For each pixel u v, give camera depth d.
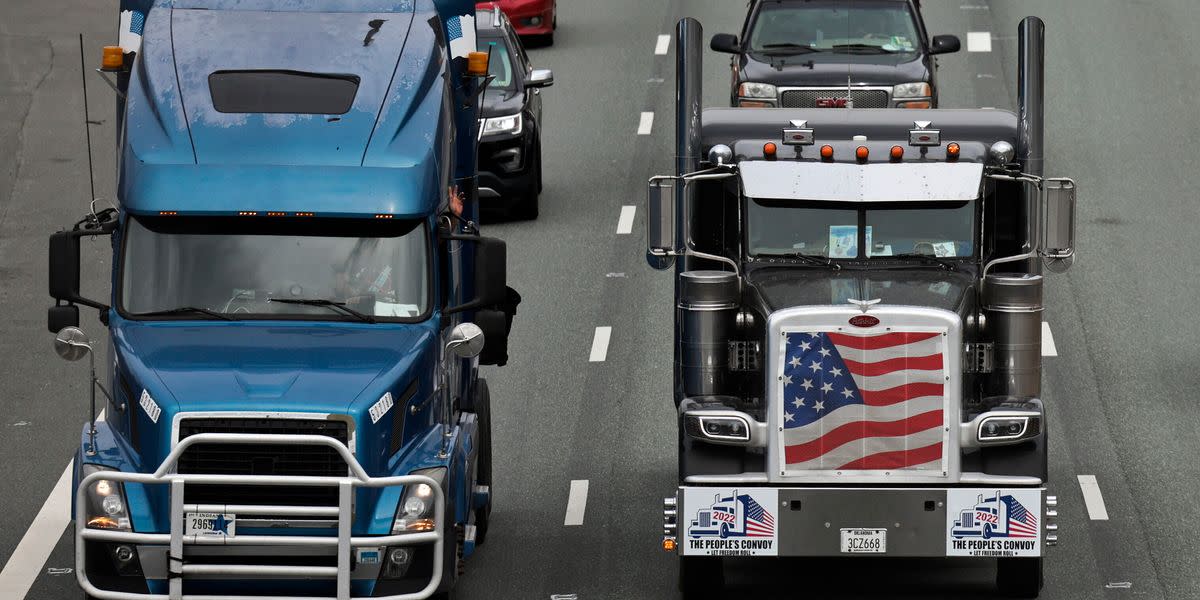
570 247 86.62
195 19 49.62
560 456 61.56
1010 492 44.47
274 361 43.06
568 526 55.03
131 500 41.53
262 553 41.50
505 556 52.38
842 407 44.59
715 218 51.78
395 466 42.62
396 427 42.62
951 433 44.41
